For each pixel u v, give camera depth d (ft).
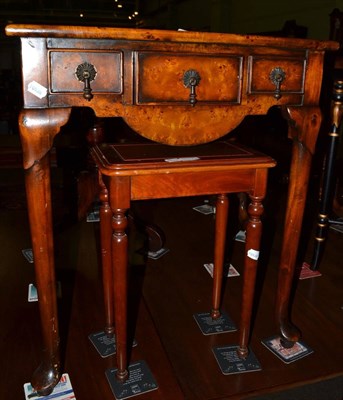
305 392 3.75
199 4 27.53
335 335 4.51
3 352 4.11
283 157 9.75
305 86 3.63
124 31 2.95
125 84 3.12
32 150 3.07
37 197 3.20
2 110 21.94
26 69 2.91
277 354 4.17
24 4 36.68
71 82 3.01
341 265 6.01
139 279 5.56
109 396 3.62
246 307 3.92
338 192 7.11
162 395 3.64
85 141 6.89
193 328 4.58
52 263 3.40
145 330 4.49
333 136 5.30
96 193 6.72
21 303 4.91
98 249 6.34
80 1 36.99
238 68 3.36
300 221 4.00
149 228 6.19
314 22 15.97
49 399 3.56
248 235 3.73
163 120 3.29
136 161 3.32
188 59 3.21
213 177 3.47
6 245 6.39
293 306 5.02
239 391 3.72
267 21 19.48
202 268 5.89
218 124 3.45
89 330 4.46
